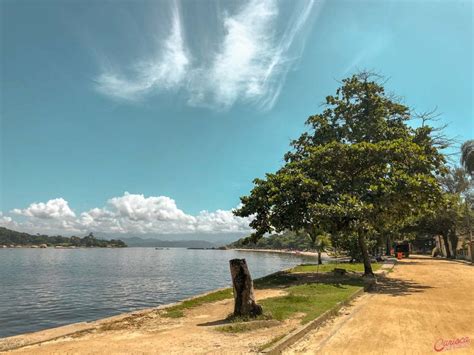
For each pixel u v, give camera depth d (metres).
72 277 39.38
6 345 8.44
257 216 22.70
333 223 20.83
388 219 23.22
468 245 44.97
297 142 28.19
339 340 8.54
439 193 19.70
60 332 9.69
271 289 18.19
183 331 9.52
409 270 29.00
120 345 8.27
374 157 21.05
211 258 100.00
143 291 27.39
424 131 25.55
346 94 27.38
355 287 17.16
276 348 7.50
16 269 51.50
